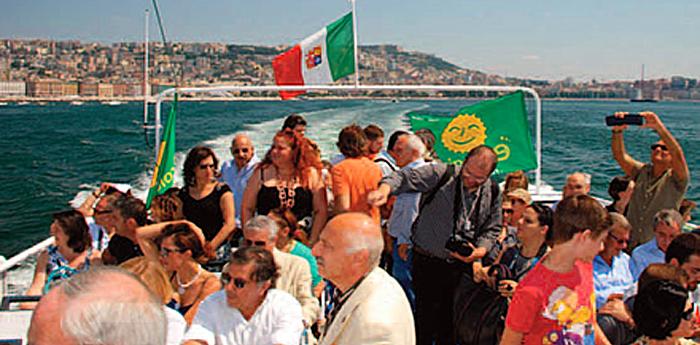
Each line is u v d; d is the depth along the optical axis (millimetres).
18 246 13641
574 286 3053
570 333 3041
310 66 7207
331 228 2707
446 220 4352
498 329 4137
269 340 3545
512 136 6672
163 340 1462
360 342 2529
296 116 6480
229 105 93500
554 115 78375
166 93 6285
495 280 4156
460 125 6707
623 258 4535
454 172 4367
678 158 5500
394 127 31797
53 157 29406
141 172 23688
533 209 4215
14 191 19953
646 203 5727
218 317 3570
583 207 2969
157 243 4227
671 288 3281
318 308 4301
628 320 3984
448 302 4523
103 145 35125
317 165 5184
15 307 4605
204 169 5023
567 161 28031
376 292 2609
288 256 4309
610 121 5898
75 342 1346
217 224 5094
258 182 5117
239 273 3484
